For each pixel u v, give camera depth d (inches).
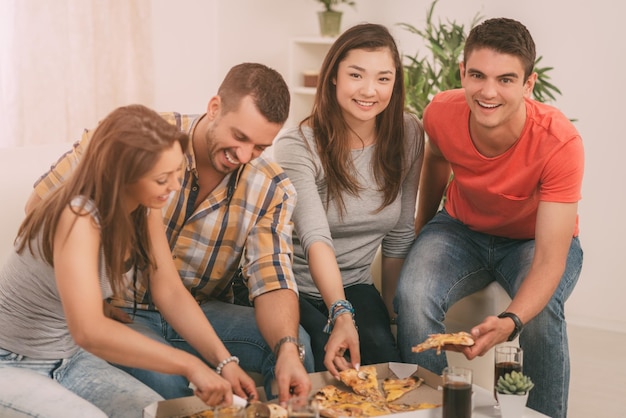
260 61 193.2
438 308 96.7
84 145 86.0
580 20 165.0
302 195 96.3
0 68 152.3
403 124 100.4
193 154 87.0
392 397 75.5
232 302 97.8
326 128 98.0
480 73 88.8
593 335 162.6
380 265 113.6
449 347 80.0
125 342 68.9
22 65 152.9
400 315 97.1
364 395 76.4
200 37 182.7
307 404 63.1
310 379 79.5
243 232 89.4
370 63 93.8
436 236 103.1
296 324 83.5
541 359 95.6
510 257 100.3
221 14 184.5
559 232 90.4
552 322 94.7
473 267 101.7
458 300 102.1
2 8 150.9
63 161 85.8
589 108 166.1
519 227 99.5
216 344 77.2
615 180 164.9
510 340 85.7
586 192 168.4
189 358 70.4
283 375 76.2
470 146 96.2
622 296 166.4
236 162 83.4
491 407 75.8
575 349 153.2
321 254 92.1
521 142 92.7
